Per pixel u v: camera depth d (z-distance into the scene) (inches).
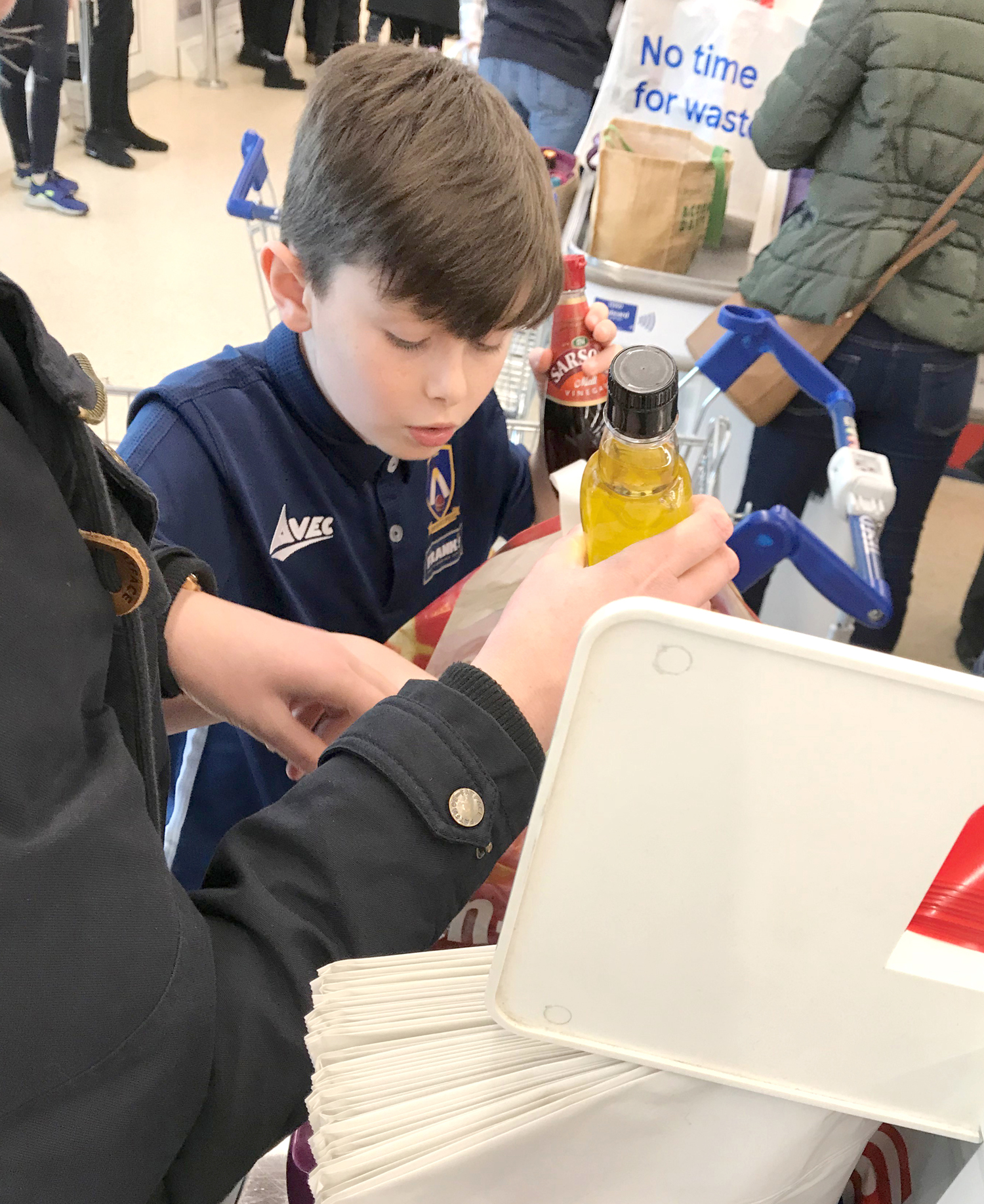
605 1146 13.9
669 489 19.8
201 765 37.9
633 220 70.4
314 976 15.9
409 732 17.1
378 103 26.0
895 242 61.3
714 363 49.3
